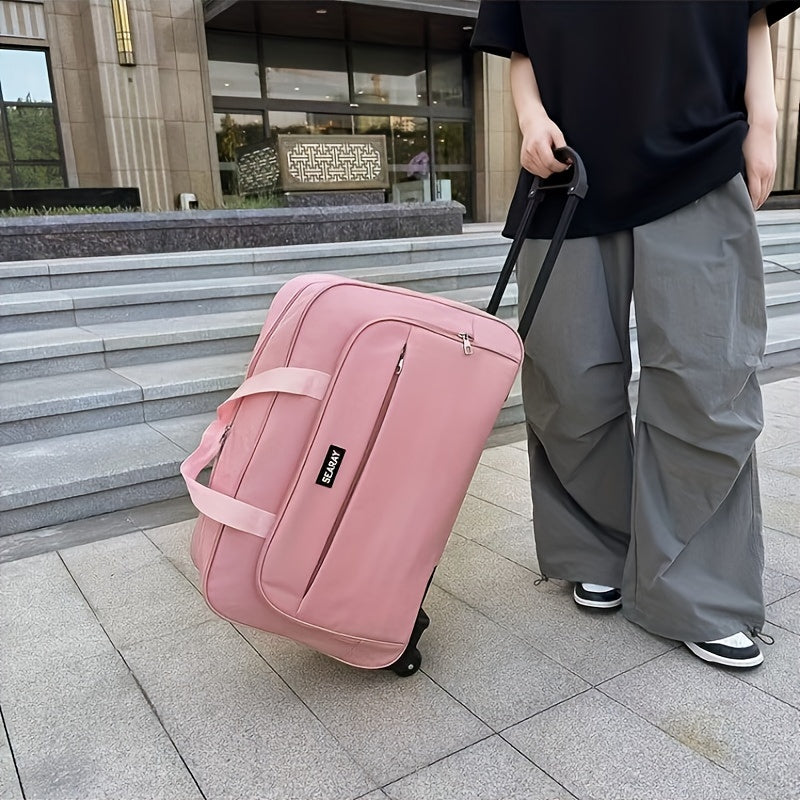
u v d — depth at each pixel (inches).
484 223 505.4
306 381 51.0
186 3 418.3
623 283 64.2
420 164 527.2
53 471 102.3
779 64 554.6
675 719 55.9
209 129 437.4
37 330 160.2
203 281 196.2
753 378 61.0
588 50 59.4
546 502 72.6
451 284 209.3
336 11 428.1
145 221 229.6
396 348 51.2
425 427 52.7
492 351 53.3
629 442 69.5
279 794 49.9
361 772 51.6
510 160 544.4
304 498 51.6
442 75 523.5
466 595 75.9
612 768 51.2
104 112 404.2
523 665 63.6
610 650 65.3
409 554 55.0
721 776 50.1
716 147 56.9
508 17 64.7
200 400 131.6
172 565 84.8
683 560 63.9
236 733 56.1
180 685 62.2
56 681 63.2
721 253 57.9
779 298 218.1
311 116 486.6
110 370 142.0
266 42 463.8
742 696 58.4
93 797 50.3
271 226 248.8
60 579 82.0
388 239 268.8
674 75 56.8
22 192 313.3
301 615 53.7
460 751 53.3
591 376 64.6
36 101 408.5
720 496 60.7
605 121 59.9
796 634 66.6
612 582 70.9
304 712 58.2
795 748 52.5
